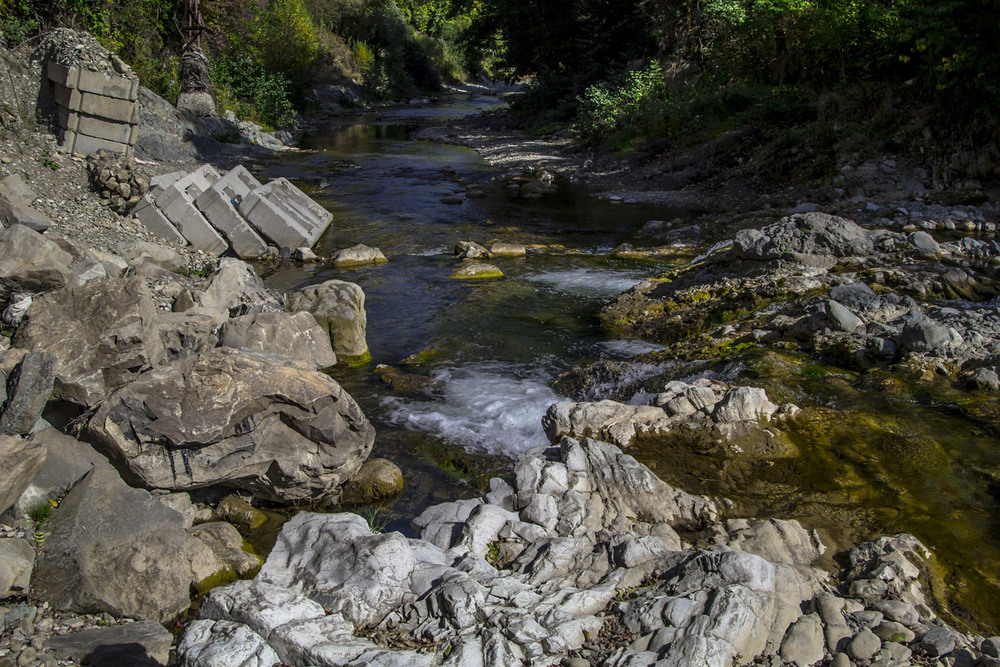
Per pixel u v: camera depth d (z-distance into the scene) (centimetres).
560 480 559
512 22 3869
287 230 1327
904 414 649
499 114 3931
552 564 463
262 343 748
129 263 1016
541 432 705
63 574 446
